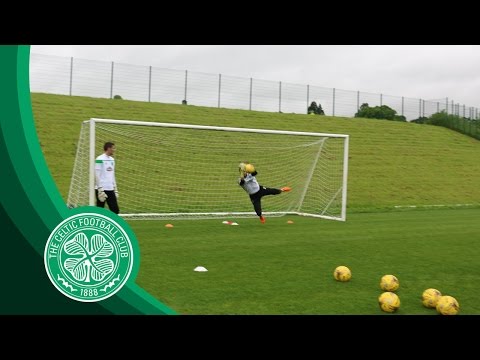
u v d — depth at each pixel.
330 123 34.03
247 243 10.21
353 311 5.77
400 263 8.62
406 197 22.44
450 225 14.16
